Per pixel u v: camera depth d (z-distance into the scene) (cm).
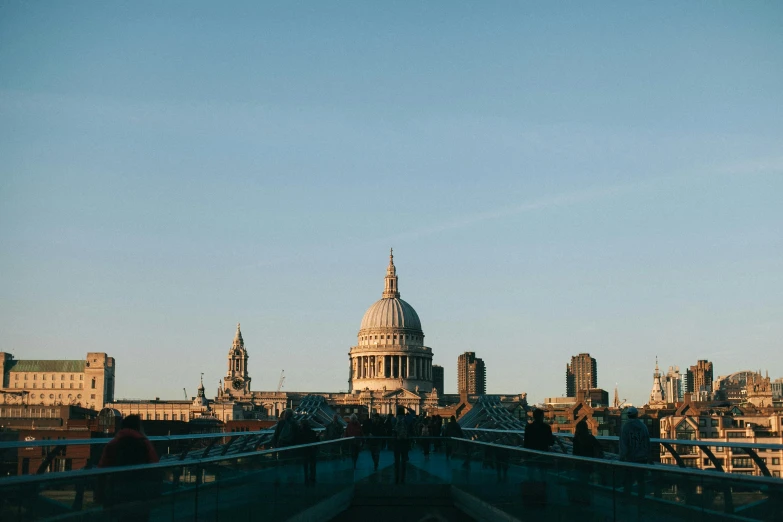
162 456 4266
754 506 2164
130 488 2458
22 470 3528
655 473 2584
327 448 4812
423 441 6844
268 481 3616
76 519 2225
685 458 5175
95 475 2298
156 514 2592
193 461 2839
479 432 8356
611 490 2858
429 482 5550
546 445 4181
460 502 5200
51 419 19662
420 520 5425
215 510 3011
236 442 5559
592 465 2998
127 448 3047
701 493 2364
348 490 5394
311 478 4409
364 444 6444
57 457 3597
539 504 3553
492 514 4338
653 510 2602
